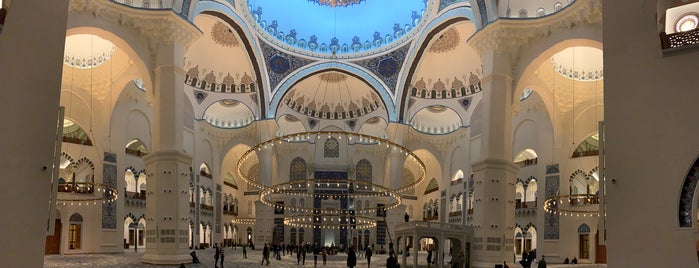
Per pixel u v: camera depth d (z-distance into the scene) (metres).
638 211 9.08
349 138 48.59
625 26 9.59
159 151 24.27
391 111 42.03
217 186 44.06
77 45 31.69
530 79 30.84
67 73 31.50
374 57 41.81
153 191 24.19
